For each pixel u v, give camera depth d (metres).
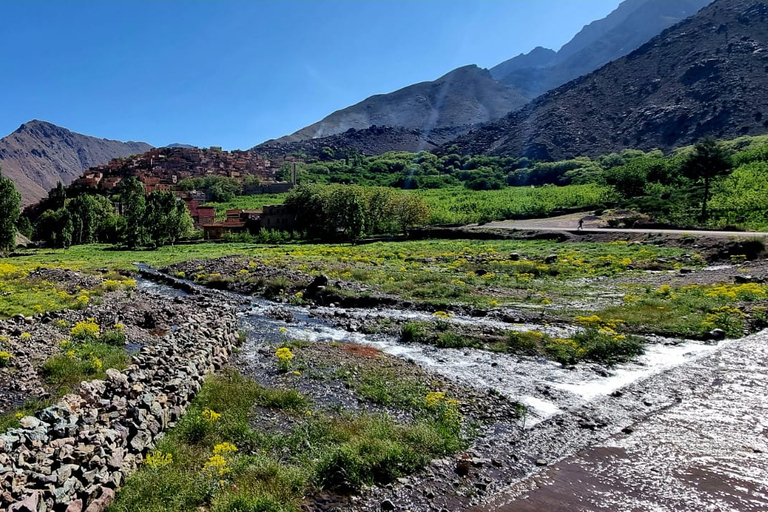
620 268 38.31
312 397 13.81
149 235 85.62
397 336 21.33
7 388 13.13
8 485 7.09
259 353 18.44
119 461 8.83
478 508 8.66
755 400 13.21
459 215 90.31
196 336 16.97
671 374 15.61
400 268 42.06
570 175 162.62
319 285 31.72
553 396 14.12
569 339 19.33
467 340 19.94
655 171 92.94
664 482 9.29
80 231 103.50
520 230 70.69
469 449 10.86
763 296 24.08
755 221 56.88
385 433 11.12
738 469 9.65
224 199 164.75
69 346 16.72
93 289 30.64
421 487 9.29
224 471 9.12
